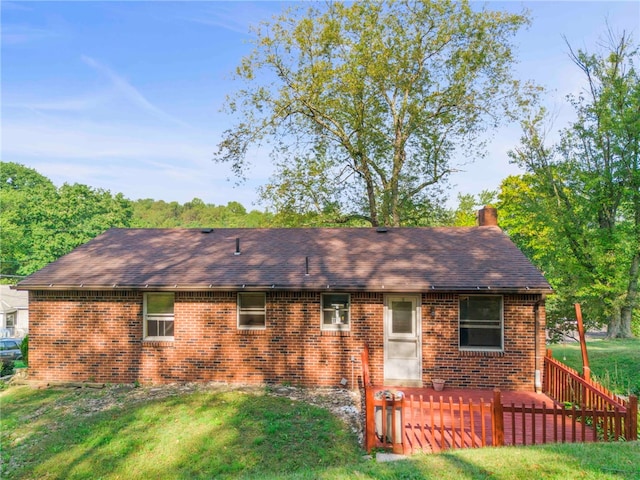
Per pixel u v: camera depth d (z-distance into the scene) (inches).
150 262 569.6
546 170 941.2
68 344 530.3
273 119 983.6
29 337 537.3
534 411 287.9
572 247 872.3
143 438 351.3
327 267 534.0
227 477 291.1
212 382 512.4
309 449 323.6
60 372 529.7
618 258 809.5
